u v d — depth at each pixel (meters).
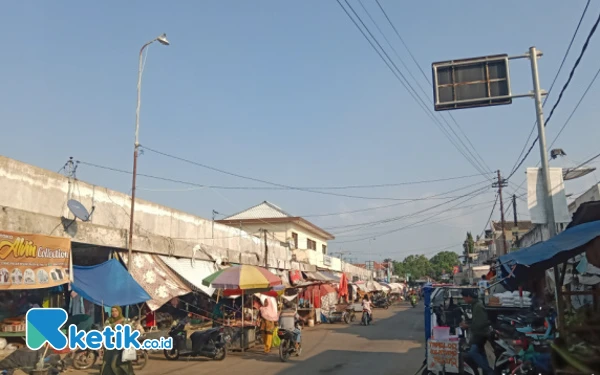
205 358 15.07
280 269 32.25
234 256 24.95
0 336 12.06
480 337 9.61
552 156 16.36
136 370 12.98
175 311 19.88
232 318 19.23
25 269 11.01
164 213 19.41
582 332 8.46
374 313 38.69
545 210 10.14
